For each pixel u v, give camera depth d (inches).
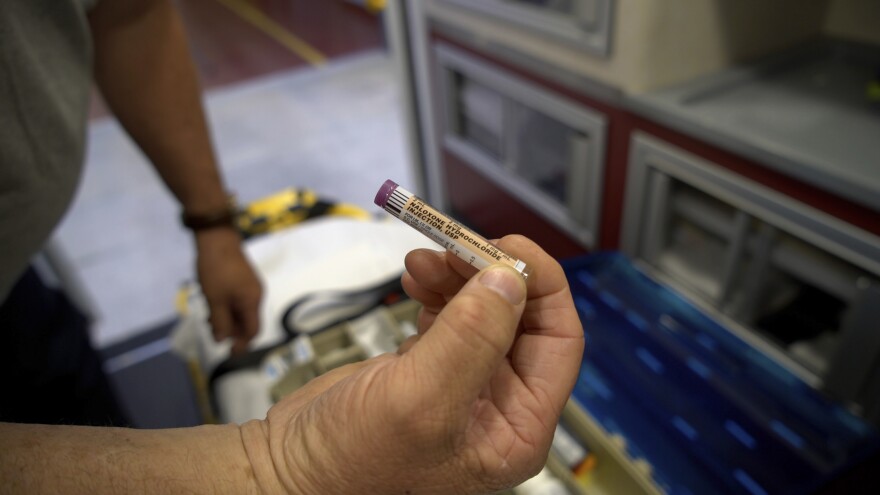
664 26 16.5
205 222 15.8
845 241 13.0
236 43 71.7
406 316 16.5
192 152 15.2
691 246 19.1
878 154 13.3
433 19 25.1
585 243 22.8
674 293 17.9
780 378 15.5
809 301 16.9
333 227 21.5
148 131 14.7
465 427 6.3
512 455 6.9
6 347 17.1
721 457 14.2
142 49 14.1
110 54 13.8
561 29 18.8
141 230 37.0
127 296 31.6
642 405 16.0
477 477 6.9
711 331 17.0
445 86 26.7
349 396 6.3
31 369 17.6
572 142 20.8
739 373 16.2
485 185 28.1
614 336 18.0
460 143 28.1
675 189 18.4
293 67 62.7
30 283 18.1
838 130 14.6
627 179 19.3
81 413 18.8
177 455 6.2
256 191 40.4
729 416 15.2
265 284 18.7
